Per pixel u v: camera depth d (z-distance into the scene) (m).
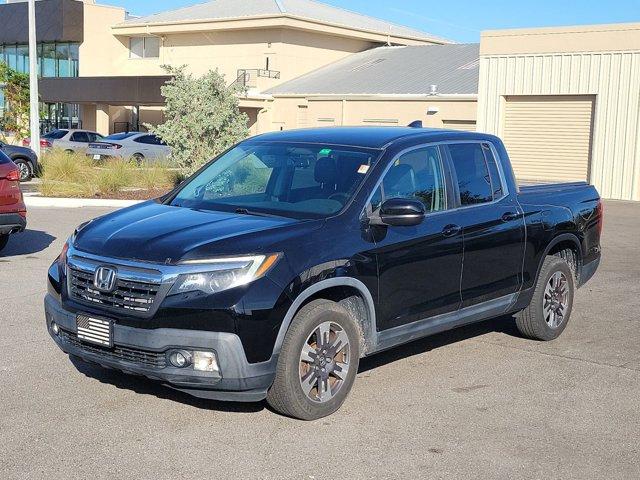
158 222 5.79
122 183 21.09
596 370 6.88
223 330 5.05
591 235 8.16
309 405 5.46
